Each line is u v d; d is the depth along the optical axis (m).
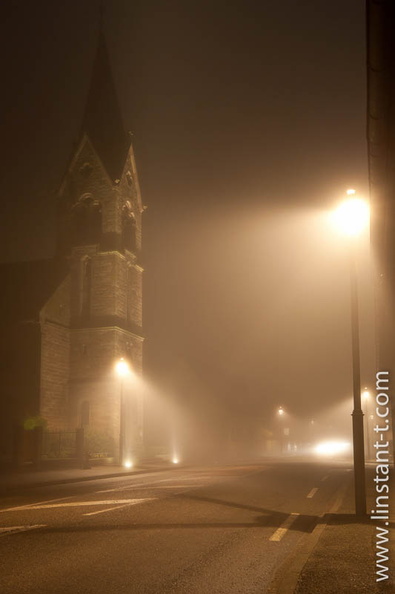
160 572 8.43
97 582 7.84
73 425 49.06
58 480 26.80
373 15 8.02
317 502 17.14
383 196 14.11
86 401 49.41
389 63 8.89
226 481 23.95
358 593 6.70
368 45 8.73
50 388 47.47
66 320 50.53
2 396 46.22
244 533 11.69
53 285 50.03
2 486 23.06
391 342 22.81
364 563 8.25
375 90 9.66
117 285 51.16
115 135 55.03
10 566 8.68
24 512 14.27
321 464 42.78
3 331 47.12
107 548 9.95
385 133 10.95
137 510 14.62
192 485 21.89
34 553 9.53
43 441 40.56
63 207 53.56
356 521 12.38
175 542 10.59
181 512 14.40
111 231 51.78
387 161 12.01
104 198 52.50
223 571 8.56
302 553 9.02
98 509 14.72
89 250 51.72
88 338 50.31
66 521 12.77
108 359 49.66
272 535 11.51
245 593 7.43
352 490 19.97
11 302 48.78
